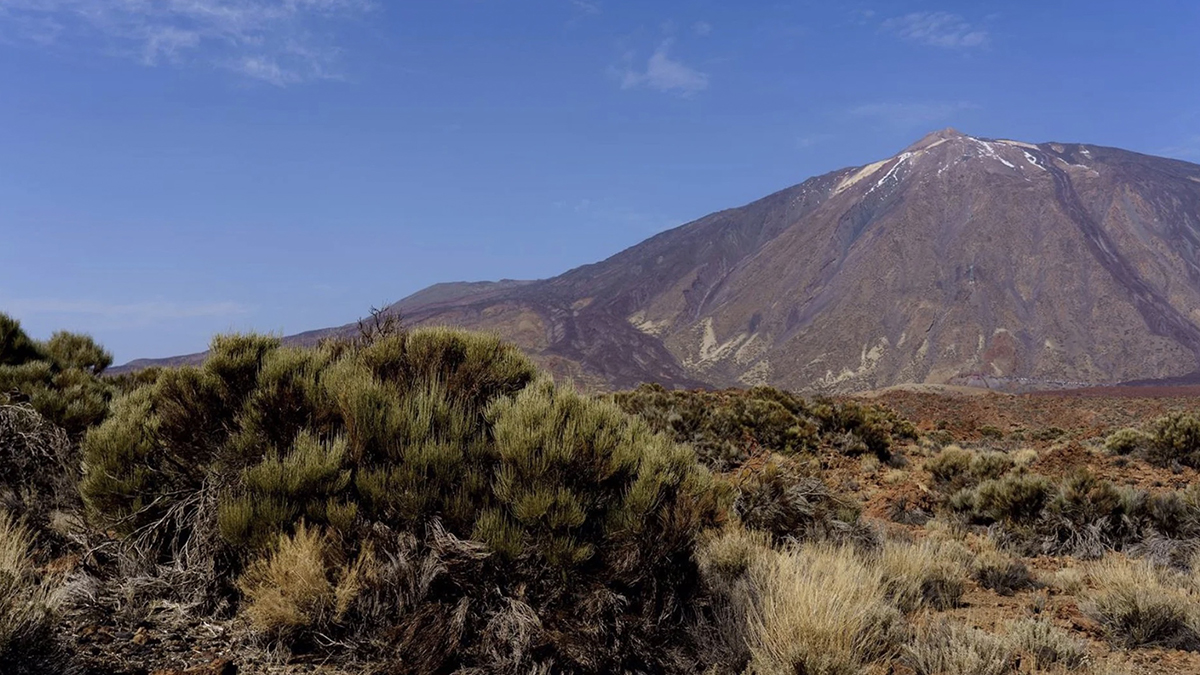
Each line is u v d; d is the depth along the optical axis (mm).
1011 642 5809
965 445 27422
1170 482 15797
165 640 4914
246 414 6258
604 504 5766
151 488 6168
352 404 5930
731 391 31156
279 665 4793
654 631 5273
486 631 5035
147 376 12117
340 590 5074
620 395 23562
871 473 17516
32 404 8695
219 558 5598
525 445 5699
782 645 5242
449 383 6840
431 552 5309
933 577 7805
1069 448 19094
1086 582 8211
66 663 4277
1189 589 7633
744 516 9172
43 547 6191
